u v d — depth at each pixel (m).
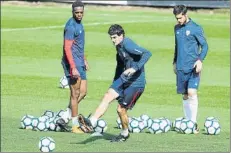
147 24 78.94
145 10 95.62
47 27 74.44
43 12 88.06
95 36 69.00
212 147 28.80
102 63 55.59
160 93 43.66
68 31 32.44
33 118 32.41
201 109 39.28
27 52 59.78
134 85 29.33
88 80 48.12
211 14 93.38
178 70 33.28
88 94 43.28
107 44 64.31
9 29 72.38
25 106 39.12
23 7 93.56
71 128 32.81
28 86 45.19
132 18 84.44
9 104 39.56
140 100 41.38
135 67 28.89
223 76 51.00
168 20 83.06
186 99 33.50
